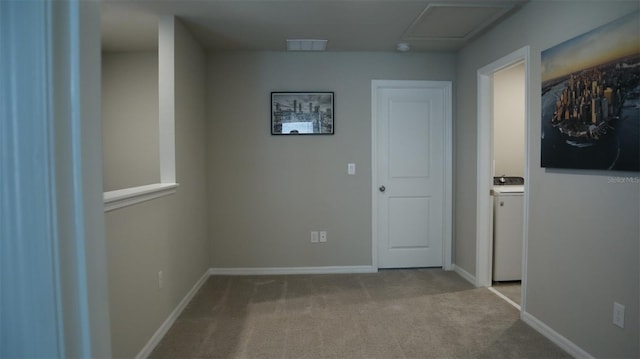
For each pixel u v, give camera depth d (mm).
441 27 3004
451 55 3768
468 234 3521
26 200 421
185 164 2965
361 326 2527
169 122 2723
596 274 1946
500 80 3924
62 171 438
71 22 447
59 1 436
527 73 2523
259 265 3762
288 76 3693
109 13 2678
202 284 3428
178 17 2773
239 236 3736
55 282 436
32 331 434
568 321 2154
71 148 448
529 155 2498
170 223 2590
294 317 2680
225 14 2730
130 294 1966
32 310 431
